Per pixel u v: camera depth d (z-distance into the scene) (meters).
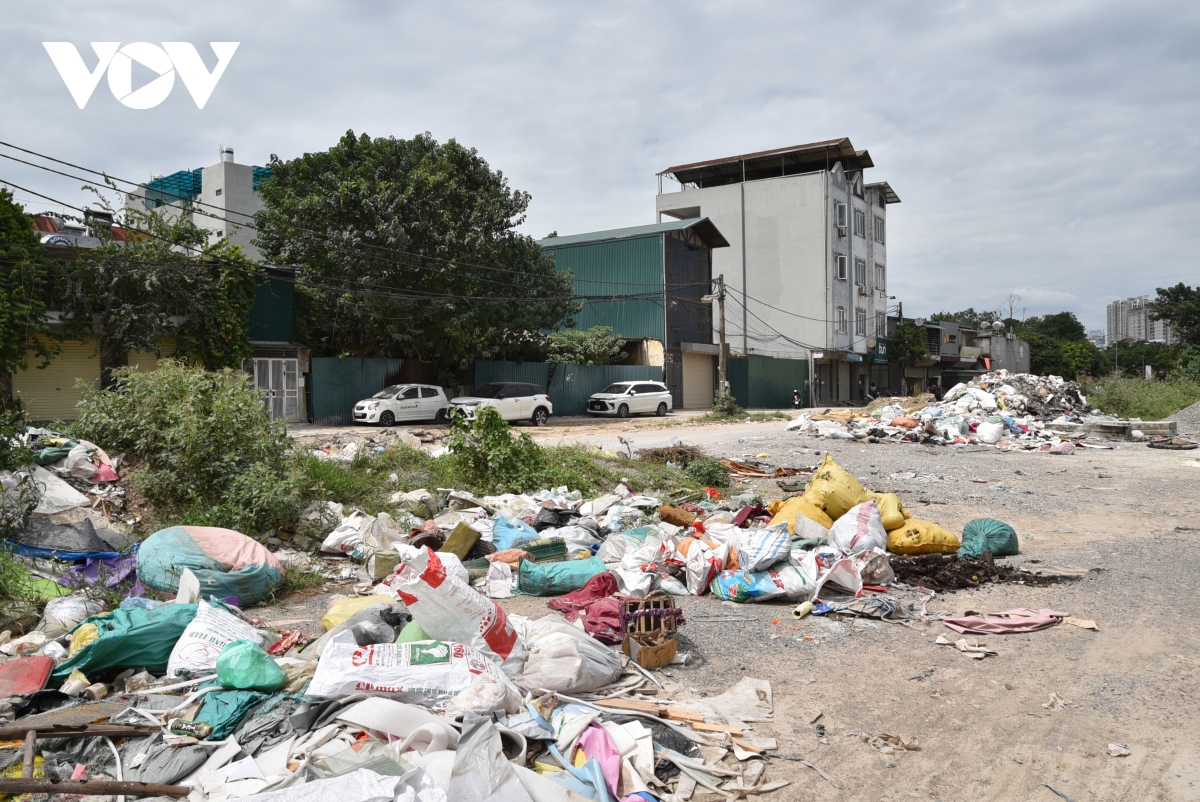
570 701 4.25
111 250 19.12
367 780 3.08
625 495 11.28
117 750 3.55
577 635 4.71
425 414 23.83
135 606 5.17
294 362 22.73
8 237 18.38
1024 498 12.27
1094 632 5.87
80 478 7.83
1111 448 19.72
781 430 23.83
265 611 6.17
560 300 27.83
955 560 7.87
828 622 6.07
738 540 7.07
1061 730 4.24
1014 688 4.81
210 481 7.99
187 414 8.21
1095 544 9.02
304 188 23.80
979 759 3.92
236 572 6.16
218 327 20.53
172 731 3.72
